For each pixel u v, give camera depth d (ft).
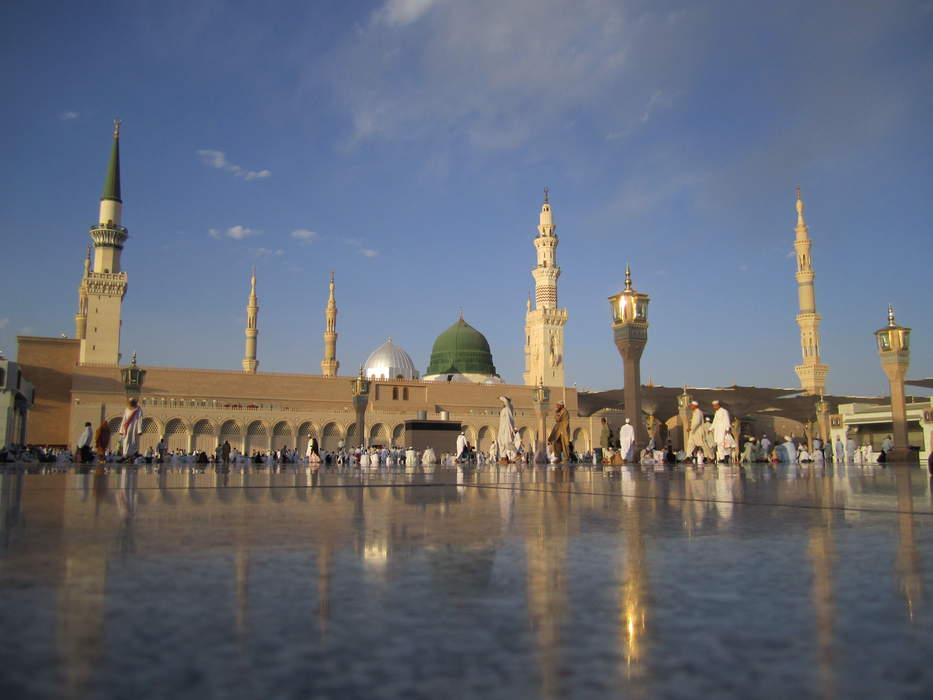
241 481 33.96
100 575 7.91
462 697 4.10
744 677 4.53
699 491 24.04
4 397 120.98
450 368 393.91
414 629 5.69
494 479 35.96
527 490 25.23
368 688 4.25
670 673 4.61
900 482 30.55
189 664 4.70
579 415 316.40
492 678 4.49
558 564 8.77
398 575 8.01
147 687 4.21
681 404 140.26
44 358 250.16
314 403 282.77
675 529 12.58
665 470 52.65
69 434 241.96
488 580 7.73
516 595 6.98
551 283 352.90
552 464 86.17
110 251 289.53
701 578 7.86
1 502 18.84
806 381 288.92
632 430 79.15
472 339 399.65
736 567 8.55
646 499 20.21
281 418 266.57
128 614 6.08
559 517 14.83
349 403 288.51
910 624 5.86
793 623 5.91
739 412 257.55
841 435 118.52
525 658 4.94
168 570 8.26
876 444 206.39
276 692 4.15
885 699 4.10
